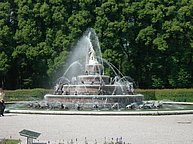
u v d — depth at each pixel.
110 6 50.00
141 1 51.69
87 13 50.16
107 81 34.72
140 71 53.84
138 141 15.52
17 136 16.91
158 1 51.56
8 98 45.00
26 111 26.73
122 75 50.72
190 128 19.56
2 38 50.34
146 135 17.12
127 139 16.02
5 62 49.81
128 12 50.78
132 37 51.62
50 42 50.69
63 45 48.94
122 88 33.16
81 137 16.58
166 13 51.06
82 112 25.69
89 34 48.09
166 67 52.09
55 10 51.00
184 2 52.22
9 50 50.84
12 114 26.45
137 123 21.44
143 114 25.56
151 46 52.31
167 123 21.59
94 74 35.22
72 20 50.09
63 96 30.62
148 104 30.66
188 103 37.12
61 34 50.19
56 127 19.69
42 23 52.56
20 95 45.53
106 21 49.53
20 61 51.59
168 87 52.56
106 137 16.56
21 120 22.88
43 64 50.50
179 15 51.44
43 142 15.08
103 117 24.44
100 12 49.78
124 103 30.08
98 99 29.48
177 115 26.08
